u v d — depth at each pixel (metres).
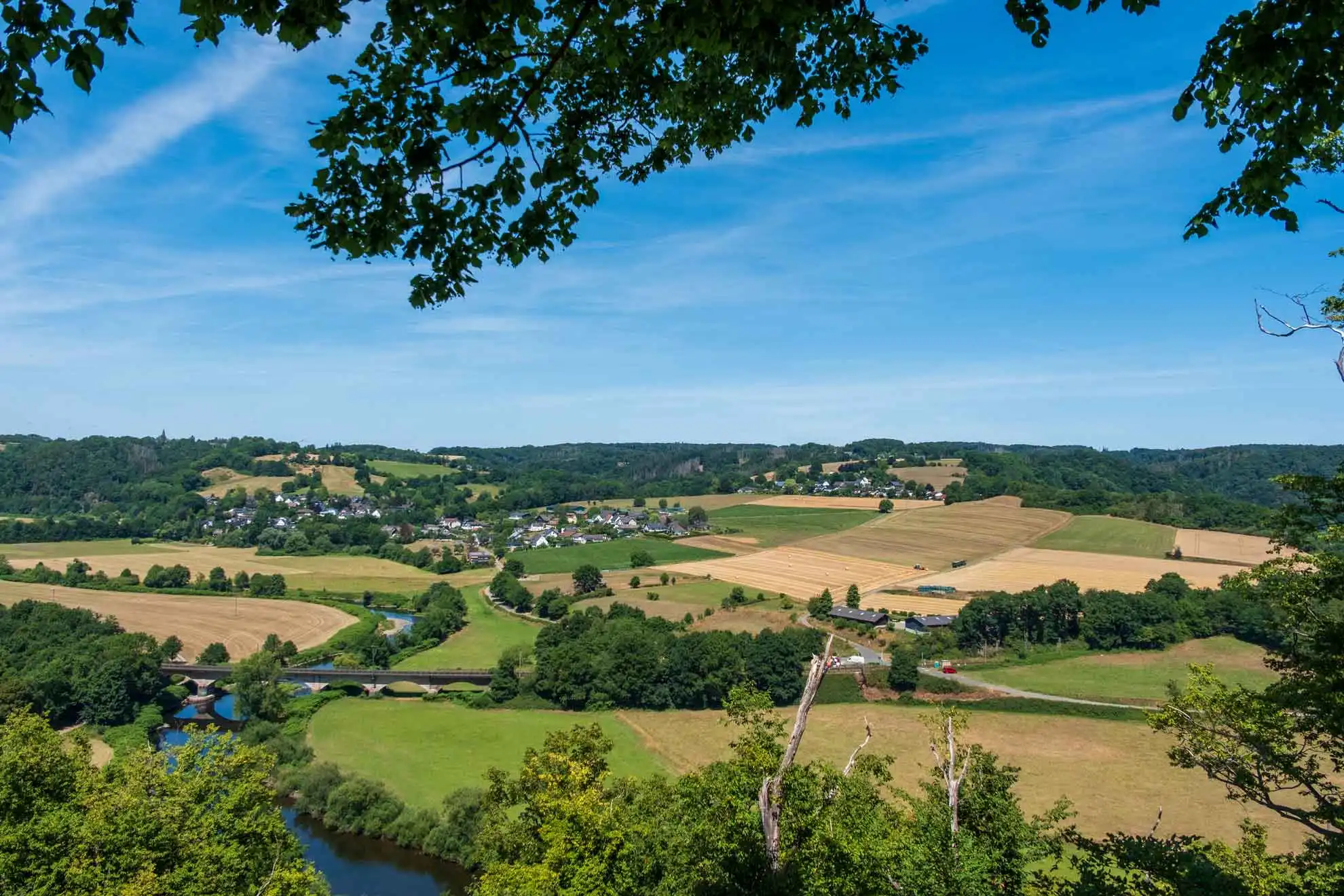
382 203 7.45
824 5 7.01
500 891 21.14
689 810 21.14
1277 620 14.83
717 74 9.05
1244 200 8.33
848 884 17.20
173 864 21.84
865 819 20.64
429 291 8.39
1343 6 6.26
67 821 21.75
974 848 18.17
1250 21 7.05
